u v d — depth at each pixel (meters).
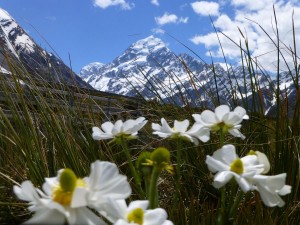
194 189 2.34
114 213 0.81
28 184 0.76
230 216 1.17
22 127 2.17
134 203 0.92
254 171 1.00
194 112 2.93
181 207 1.76
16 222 1.82
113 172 0.81
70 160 2.14
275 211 2.01
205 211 1.85
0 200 1.93
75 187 0.80
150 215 0.90
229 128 1.30
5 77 2.59
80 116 2.63
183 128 1.32
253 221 1.83
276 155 2.25
